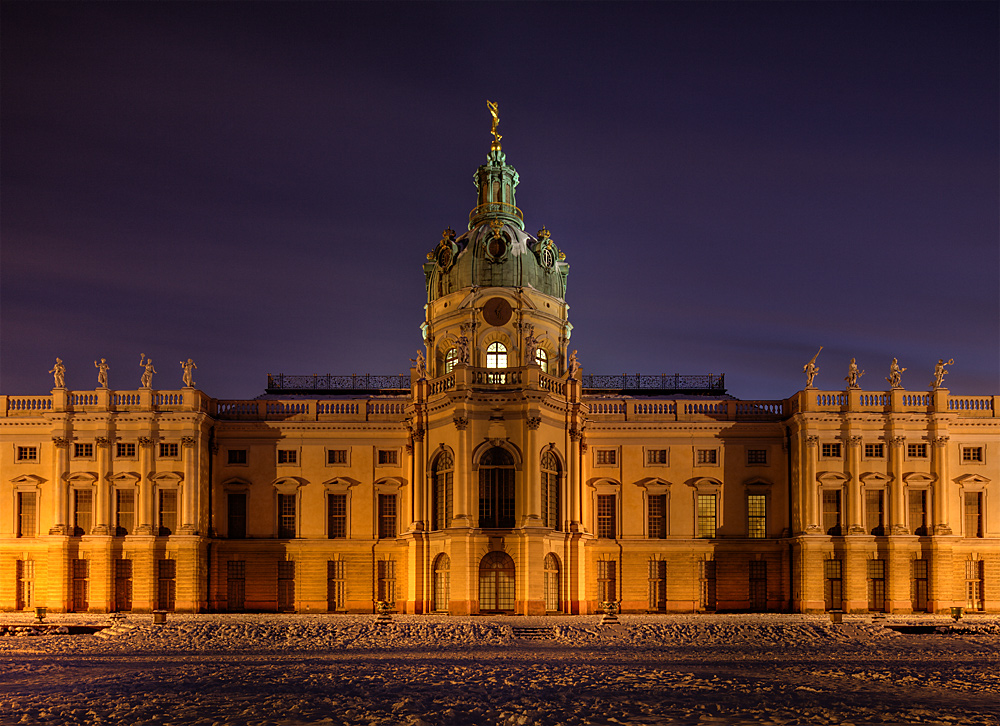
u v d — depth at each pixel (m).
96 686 40.41
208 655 50.03
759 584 76.56
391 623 59.00
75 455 74.25
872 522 74.31
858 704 36.56
